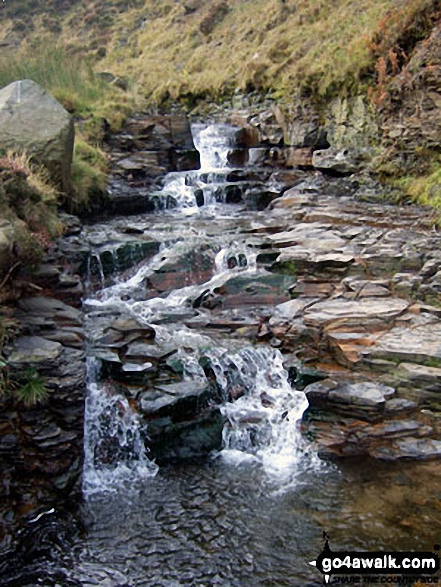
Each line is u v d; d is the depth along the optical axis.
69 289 7.47
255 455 6.37
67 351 6.11
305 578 4.63
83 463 5.81
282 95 15.71
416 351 6.78
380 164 12.20
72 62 16.78
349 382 6.83
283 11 20.31
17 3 31.52
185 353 6.89
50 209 8.84
